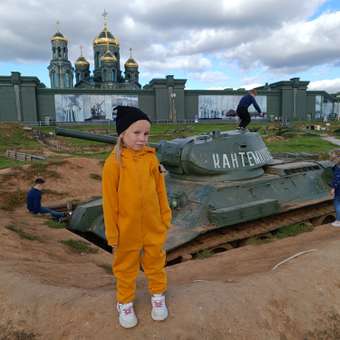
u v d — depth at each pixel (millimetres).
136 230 3654
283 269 5758
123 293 3869
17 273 5520
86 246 8758
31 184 17469
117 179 3564
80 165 21109
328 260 6062
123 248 3715
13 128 44656
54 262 7145
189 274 6691
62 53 89625
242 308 4523
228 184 9484
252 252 7996
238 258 7605
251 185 9781
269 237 9359
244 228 9273
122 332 3902
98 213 9875
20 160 26844
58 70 89750
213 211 8414
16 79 59906
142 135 3605
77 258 7934
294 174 11141
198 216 8602
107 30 89125
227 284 5066
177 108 69438
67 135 11039
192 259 7879
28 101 60969
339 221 9945
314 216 10711
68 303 4520
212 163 9742
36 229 9992
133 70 91438
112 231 3609
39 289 4922
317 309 4891
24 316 4430
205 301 4469
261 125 62781
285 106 76312
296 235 9320
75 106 63562
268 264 6695
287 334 4422
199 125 64000
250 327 4289
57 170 19531
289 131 53031
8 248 7457
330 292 5242
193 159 9562
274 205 9273
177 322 4059
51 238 9195
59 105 62938
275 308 4695
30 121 61312
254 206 8844
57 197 16359
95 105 64438
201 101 71562
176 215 8945
